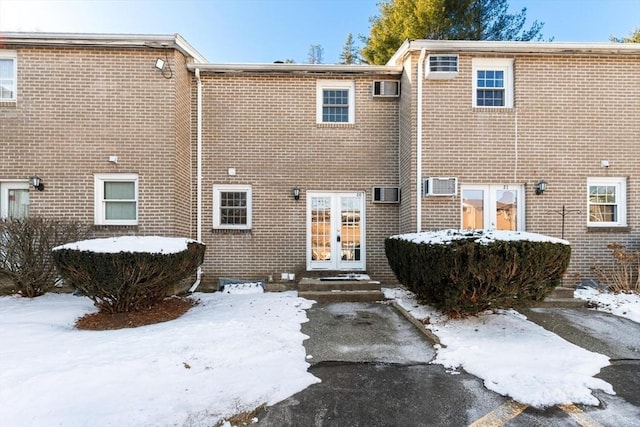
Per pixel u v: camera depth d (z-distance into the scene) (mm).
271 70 9344
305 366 4297
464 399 3598
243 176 9359
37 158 8273
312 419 3217
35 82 8266
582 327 5793
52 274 7410
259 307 6777
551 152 8766
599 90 8781
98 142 8336
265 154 9398
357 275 9039
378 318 6227
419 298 6930
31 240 7242
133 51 8391
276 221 9359
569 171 8750
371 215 9469
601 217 8867
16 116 8258
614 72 8812
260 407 3348
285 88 9453
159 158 8375
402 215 9289
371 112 9555
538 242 5387
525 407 3457
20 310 6355
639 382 3996
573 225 8711
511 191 8875
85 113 8328
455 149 8688
